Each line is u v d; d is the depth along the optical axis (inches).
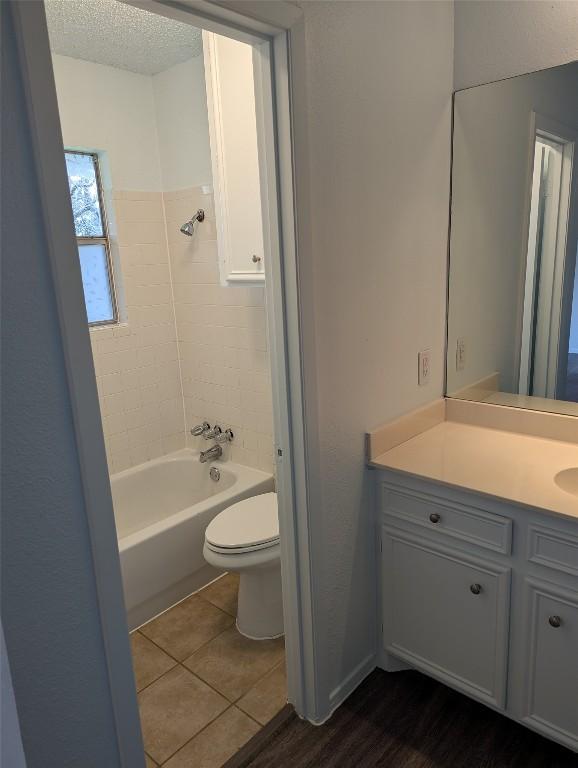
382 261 71.4
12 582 38.8
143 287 120.9
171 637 92.7
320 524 67.4
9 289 36.1
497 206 78.8
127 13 86.0
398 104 69.7
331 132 60.4
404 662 79.0
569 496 60.8
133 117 114.7
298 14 53.0
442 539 69.1
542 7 70.6
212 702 78.2
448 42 77.5
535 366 80.1
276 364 63.4
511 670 66.1
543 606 61.5
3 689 19.6
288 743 70.4
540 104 72.7
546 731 64.3
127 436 122.5
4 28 34.0
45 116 35.9
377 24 64.5
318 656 70.8
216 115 84.1
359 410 71.4
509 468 69.3
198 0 45.6
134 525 123.0
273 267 60.3
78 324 39.1
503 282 80.4
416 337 80.7
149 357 124.0
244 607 92.5
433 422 86.7
